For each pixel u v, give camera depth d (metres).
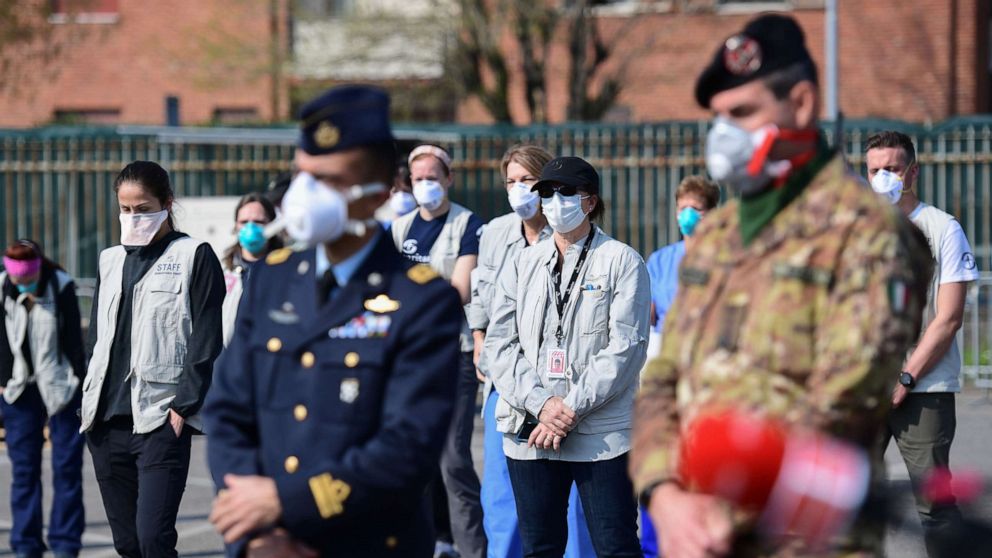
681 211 14.55
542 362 11.54
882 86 50.88
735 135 5.86
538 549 11.50
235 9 52.59
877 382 5.58
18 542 14.86
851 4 51.00
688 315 6.12
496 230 13.73
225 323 14.34
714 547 5.59
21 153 34.66
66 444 14.85
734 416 5.65
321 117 6.59
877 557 5.87
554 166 11.47
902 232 5.71
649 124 32.84
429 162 15.10
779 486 5.48
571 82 44.72
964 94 50.47
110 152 34.69
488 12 44.94
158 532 11.92
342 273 6.76
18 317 14.65
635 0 50.28
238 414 6.85
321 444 6.50
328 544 6.63
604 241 11.71
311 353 6.61
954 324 11.57
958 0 50.22
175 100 34.69
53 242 35.31
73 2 48.50
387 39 46.50
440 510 15.55
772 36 5.92
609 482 11.23
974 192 32.38
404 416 6.43
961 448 19.91
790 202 5.88
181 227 24.23
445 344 6.58
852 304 5.58
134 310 12.18
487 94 45.47
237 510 6.45
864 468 5.56
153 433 11.98
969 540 7.66
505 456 12.16
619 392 11.29
